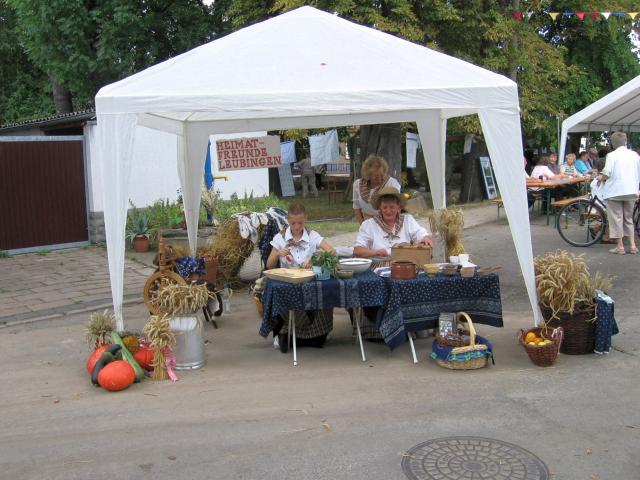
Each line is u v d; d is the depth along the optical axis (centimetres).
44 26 1631
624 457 353
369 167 683
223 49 553
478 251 1056
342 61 547
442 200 750
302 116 735
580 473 338
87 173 1210
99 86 1784
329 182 2283
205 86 507
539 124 1736
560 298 515
